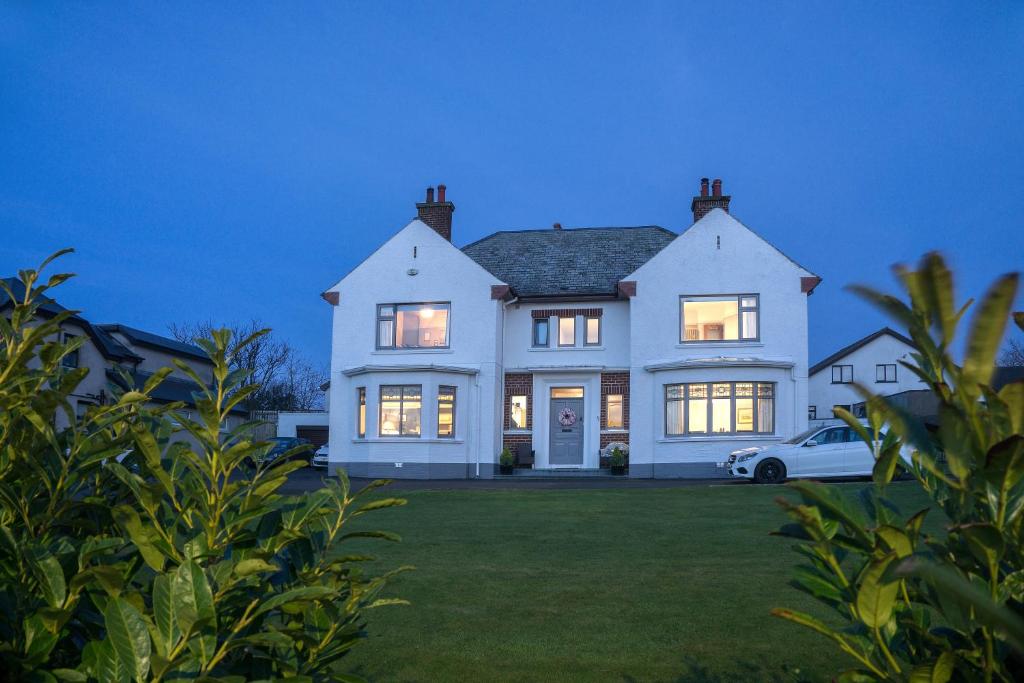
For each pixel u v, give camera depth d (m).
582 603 7.45
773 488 17.56
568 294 28.73
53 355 2.69
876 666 1.90
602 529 12.12
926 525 11.16
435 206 30.17
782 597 7.57
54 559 2.05
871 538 1.71
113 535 2.66
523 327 29.23
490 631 6.51
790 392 26.11
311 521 2.51
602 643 6.17
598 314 28.89
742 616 6.90
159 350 37.84
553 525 12.61
